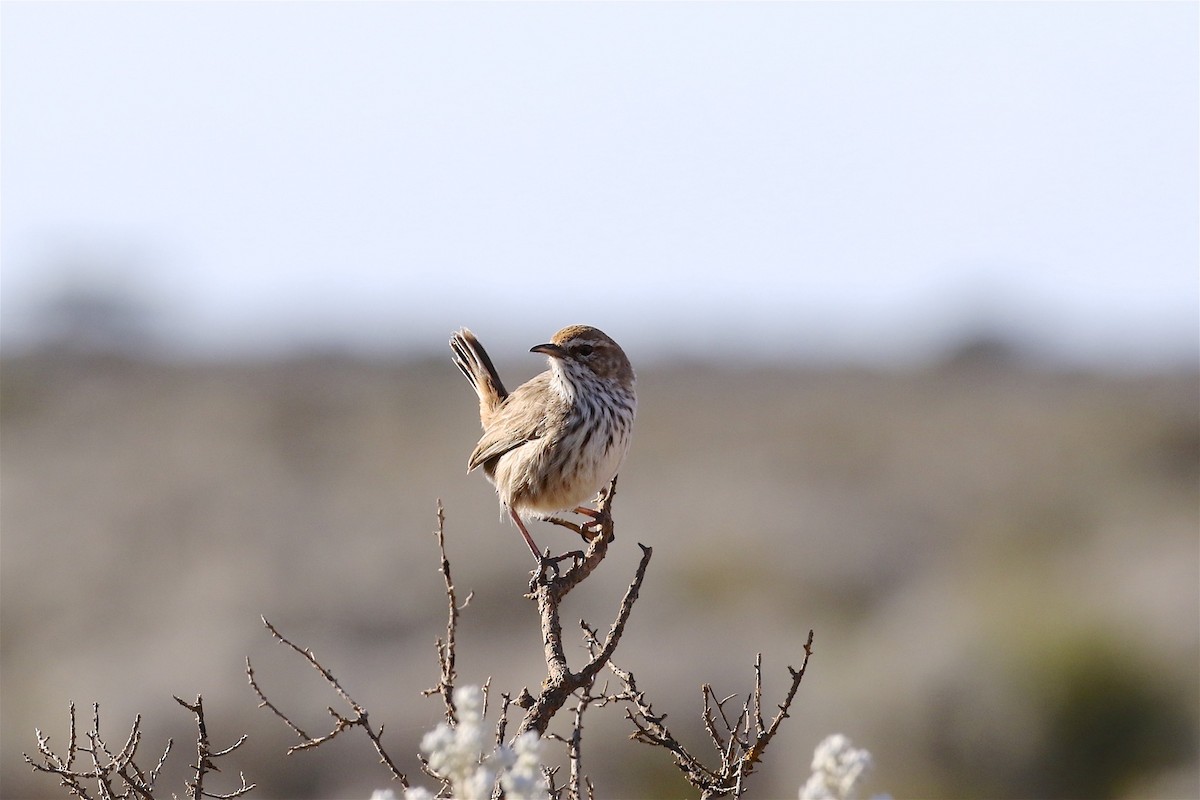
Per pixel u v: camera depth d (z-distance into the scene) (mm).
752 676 15008
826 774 3904
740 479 32438
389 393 50656
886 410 49031
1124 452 35281
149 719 14180
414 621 18984
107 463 35188
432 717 14320
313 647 17375
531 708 5402
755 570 21469
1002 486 31547
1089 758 13812
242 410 44344
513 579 20516
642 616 18922
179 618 18812
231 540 24562
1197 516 25141
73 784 5559
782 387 60594
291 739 13797
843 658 15602
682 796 12266
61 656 17422
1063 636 14344
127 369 59375
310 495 30094
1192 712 13969
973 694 13844
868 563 22406
